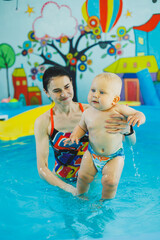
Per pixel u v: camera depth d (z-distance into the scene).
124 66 6.80
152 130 4.07
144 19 6.64
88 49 7.01
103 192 1.84
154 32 6.61
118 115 1.73
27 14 7.00
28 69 7.21
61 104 2.07
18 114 5.04
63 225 1.59
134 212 1.73
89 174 1.88
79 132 1.91
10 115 5.36
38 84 7.24
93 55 7.01
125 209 1.77
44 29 7.03
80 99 7.23
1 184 2.28
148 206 1.81
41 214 1.74
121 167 1.82
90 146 1.88
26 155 3.14
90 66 7.06
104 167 1.83
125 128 1.77
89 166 1.87
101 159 1.82
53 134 2.18
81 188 1.93
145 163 2.71
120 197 1.95
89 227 1.56
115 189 1.82
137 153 3.05
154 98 6.46
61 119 2.17
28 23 7.04
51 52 7.12
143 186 2.15
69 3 6.89
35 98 7.30
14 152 3.27
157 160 2.79
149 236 1.42
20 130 4.22
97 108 1.74
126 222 1.60
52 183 2.11
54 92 2.02
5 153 3.23
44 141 2.18
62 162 2.29
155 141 3.52
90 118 1.81
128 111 1.72
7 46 7.18
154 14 6.56
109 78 1.70
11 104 6.07
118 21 6.78
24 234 1.50
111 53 6.91
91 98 1.74
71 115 2.18
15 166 2.76
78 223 1.61
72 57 7.08
